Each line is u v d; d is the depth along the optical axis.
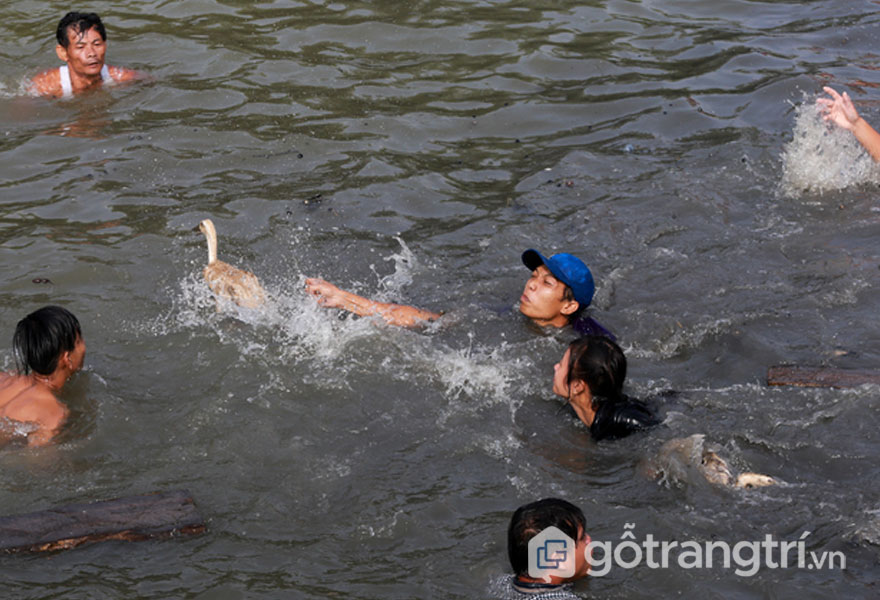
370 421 11.85
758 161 18.33
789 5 25.48
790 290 14.43
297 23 23.94
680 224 16.39
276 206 16.84
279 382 12.44
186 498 10.34
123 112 20.03
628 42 23.31
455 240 16.09
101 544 9.85
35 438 11.40
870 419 11.59
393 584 9.40
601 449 11.47
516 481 10.86
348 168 18.17
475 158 18.72
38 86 20.84
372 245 15.87
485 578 9.41
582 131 19.70
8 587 9.27
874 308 13.88
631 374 12.81
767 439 11.36
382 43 23.11
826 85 21.03
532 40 23.25
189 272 14.87
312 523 10.24
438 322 13.87
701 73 21.84
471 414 12.05
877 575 9.34
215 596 9.23
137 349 13.05
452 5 25.02
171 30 23.53
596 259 15.48
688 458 10.80
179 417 11.80
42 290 14.28
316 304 14.02
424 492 10.68
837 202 16.88
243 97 20.66
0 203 16.75
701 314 13.94
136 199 16.97
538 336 13.73
